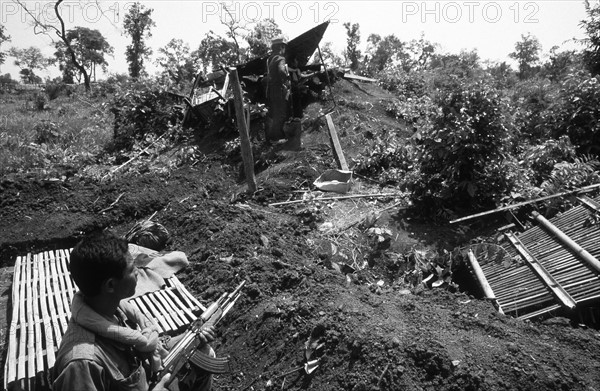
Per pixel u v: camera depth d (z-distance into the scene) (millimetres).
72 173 10328
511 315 5012
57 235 7855
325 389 3955
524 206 6754
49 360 4070
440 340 4055
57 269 6008
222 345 4879
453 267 6180
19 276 5902
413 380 3760
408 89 13195
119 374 2260
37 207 8484
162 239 6918
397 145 9109
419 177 7211
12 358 4199
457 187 6945
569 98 8945
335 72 12055
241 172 9789
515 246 5844
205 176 9805
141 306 4980
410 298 5168
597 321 4742
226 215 7254
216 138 11250
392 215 7152
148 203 8602
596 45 10656
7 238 7730
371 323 4332
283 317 4727
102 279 2295
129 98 12727
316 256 6379
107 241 2344
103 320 2309
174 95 13109
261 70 11719
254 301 5145
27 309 4977
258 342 4676
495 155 7043
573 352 4094
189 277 5953
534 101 10531
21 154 11250
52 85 28672
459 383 3678
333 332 4293
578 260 5156
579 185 6789
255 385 4320
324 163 9125
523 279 5371
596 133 8664
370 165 8906
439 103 7215
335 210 7562
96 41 47938
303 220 7395
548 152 7906
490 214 6852
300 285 5289
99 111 17969
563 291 4871
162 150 11516
